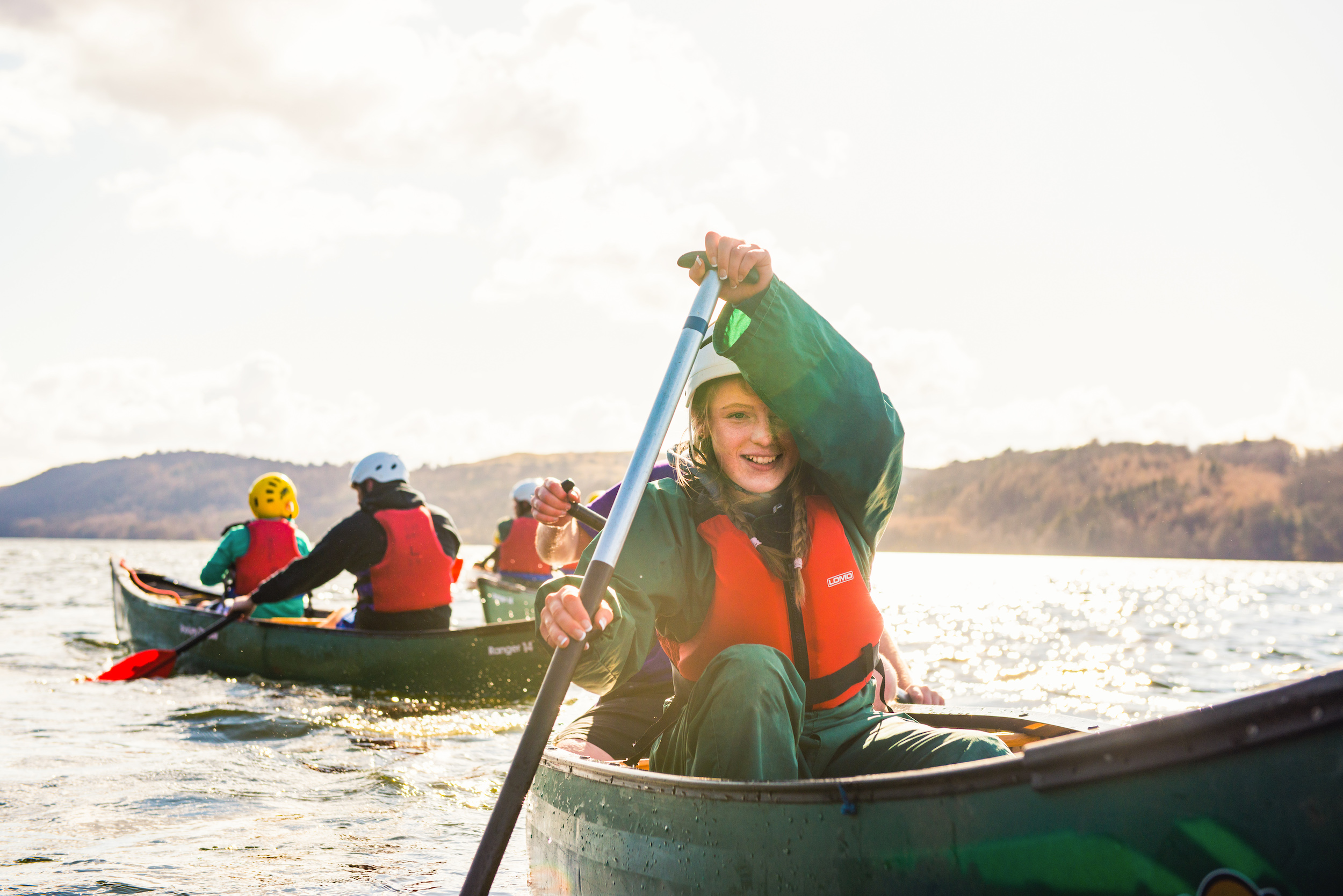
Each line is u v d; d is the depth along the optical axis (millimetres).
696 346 1994
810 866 1553
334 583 17812
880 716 2094
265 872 2555
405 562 6156
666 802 1814
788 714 1849
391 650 5848
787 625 2020
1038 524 133625
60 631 9250
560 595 1862
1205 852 1157
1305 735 1078
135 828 2969
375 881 2492
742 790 1651
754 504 2084
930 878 1408
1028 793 1306
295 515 7469
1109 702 5344
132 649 7844
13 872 2529
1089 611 13945
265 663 6363
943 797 1395
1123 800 1220
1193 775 1164
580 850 2061
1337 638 9227
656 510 2064
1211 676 6352
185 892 2391
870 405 2045
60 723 4777
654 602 2035
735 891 1654
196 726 4754
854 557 2113
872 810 1478
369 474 6301
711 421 2105
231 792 3436
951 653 7938
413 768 3871
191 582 18891
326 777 3701
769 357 1949
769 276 1966
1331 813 1065
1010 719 2537
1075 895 1263
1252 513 119188
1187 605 15773
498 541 9805
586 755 2484
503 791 1759
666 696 2725
